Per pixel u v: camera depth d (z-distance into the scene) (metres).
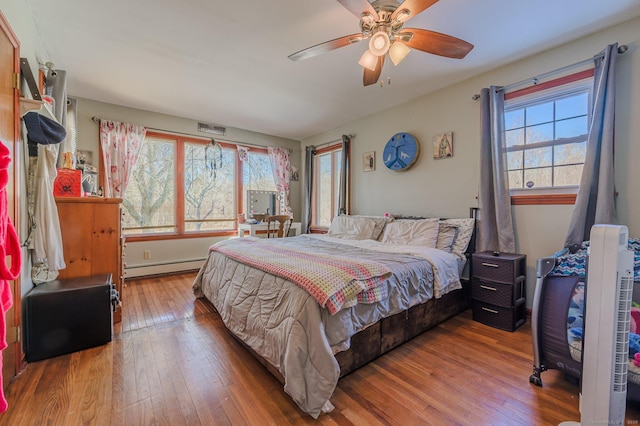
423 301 2.14
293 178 5.54
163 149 4.16
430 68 2.71
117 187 3.70
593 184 2.14
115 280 2.42
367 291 1.68
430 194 3.31
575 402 1.44
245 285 2.03
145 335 2.20
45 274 2.06
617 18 2.00
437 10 1.90
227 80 3.00
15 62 1.62
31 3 1.86
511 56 2.50
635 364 1.22
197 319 2.52
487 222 2.73
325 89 3.21
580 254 1.69
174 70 2.78
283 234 4.50
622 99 2.06
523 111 2.61
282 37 2.24
